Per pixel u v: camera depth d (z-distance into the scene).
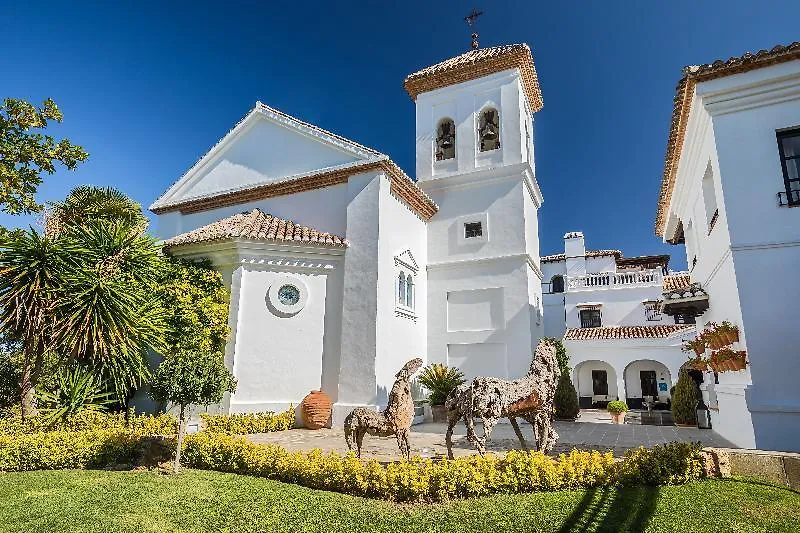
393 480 6.97
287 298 15.40
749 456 7.65
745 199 9.74
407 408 9.02
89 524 5.93
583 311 31.92
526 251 18.58
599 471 7.39
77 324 10.12
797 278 9.06
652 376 28.17
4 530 5.75
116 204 18.42
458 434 13.66
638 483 7.29
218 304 14.70
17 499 6.89
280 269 15.51
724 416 12.31
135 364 11.88
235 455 8.66
